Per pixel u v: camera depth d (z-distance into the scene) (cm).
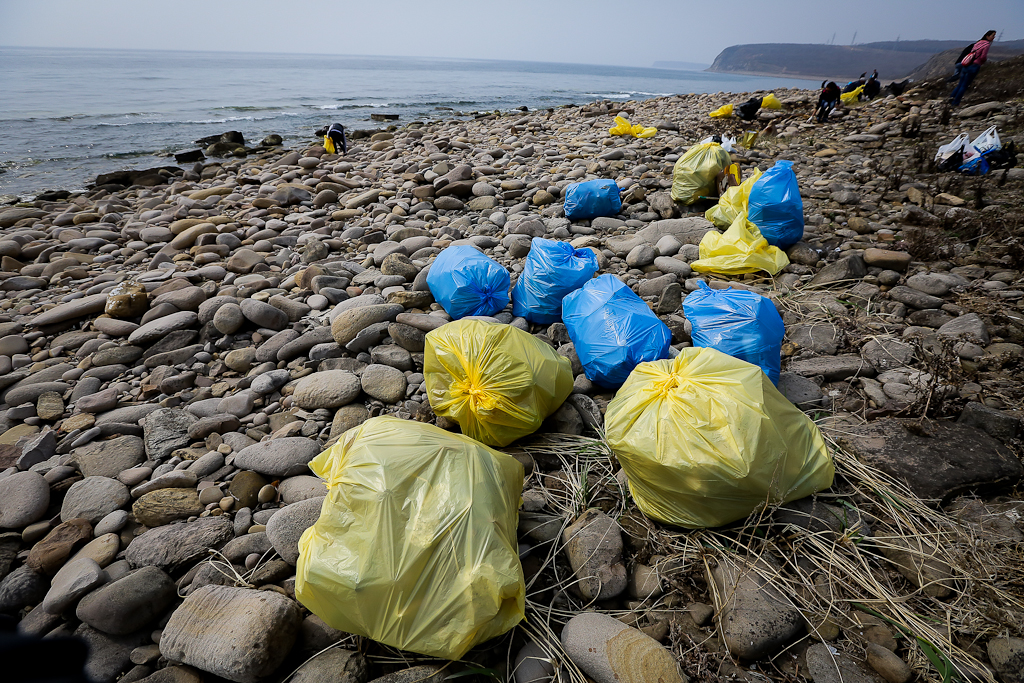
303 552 180
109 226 660
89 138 1399
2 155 1174
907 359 313
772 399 216
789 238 462
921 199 546
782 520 213
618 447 220
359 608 164
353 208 678
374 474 181
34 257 567
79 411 325
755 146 923
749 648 174
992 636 175
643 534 221
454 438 212
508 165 848
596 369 313
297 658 181
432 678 166
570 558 209
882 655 170
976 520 212
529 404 263
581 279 383
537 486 253
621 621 191
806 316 371
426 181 787
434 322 375
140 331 388
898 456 241
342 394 315
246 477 260
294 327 403
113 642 190
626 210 600
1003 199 522
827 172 703
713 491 201
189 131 1564
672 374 234
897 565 199
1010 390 279
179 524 231
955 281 379
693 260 465
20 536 236
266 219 666
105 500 248
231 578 210
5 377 354
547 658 177
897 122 965
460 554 167
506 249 514
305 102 2467
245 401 321
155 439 289
